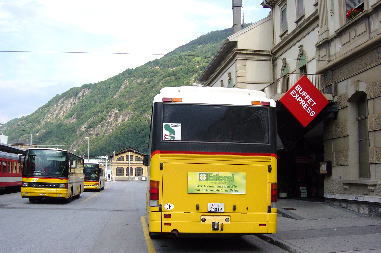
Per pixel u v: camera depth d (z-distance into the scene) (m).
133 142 153.75
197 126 8.77
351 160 15.37
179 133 8.71
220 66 34.41
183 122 8.77
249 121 8.95
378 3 13.43
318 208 15.90
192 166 8.62
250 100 9.03
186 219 8.45
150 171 8.84
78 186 27.16
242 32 29.50
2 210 17.70
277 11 26.72
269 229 8.62
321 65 17.33
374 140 13.86
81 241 10.12
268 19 29.81
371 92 14.09
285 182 21.72
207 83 40.59
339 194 16.06
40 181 21.67
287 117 20.30
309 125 19.16
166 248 9.44
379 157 13.58
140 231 12.05
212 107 8.90
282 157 22.06
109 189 49.78
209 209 8.52
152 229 8.39
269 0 27.19
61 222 13.88
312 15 20.19
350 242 9.34
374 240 9.59
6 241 9.97
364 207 14.33
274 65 27.39
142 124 158.75
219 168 8.67
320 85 17.67
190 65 197.62
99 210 18.80
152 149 8.70
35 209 18.53
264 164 8.83
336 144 16.45
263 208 8.68
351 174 15.32
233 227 8.51
